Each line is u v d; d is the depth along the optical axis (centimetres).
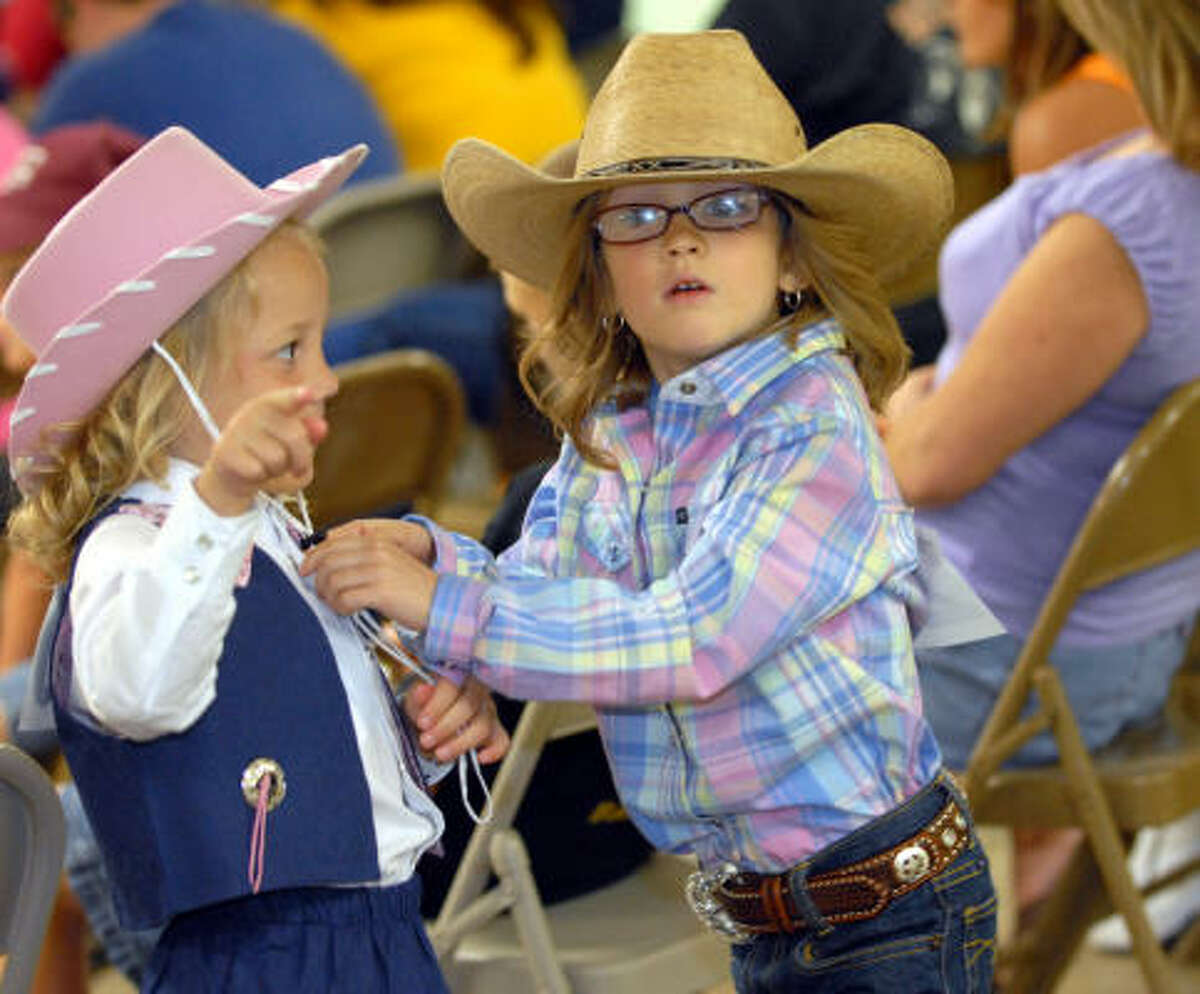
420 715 539
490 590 517
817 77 1073
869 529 536
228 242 482
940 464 805
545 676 513
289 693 500
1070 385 787
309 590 520
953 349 873
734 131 549
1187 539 769
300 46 1109
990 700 803
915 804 552
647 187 548
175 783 488
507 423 877
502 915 695
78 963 793
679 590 519
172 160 512
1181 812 759
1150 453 741
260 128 1071
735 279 544
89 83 1071
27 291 519
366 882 506
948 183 570
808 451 532
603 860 704
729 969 671
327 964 499
